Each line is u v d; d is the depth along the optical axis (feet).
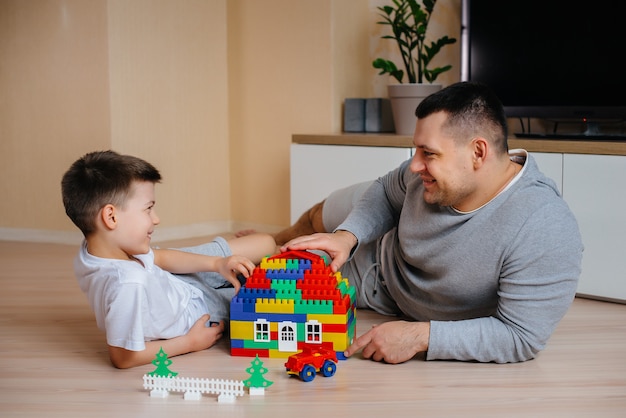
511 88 8.69
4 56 10.55
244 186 11.32
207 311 5.79
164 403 4.56
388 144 8.78
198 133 11.01
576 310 6.91
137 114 10.23
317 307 5.24
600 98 8.10
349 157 9.11
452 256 5.25
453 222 5.20
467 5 8.89
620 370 5.11
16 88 10.53
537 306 4.96
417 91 9.29
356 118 10.08
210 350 5.56
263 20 10.75
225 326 5.96
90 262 5.15
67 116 10.24
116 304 4.96
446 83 10.23
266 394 4.67
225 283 6.18
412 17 10.31
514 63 8.63
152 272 5.30
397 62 10.60
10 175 10.73
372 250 6.44
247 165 11.24
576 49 8.18
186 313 5.50
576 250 4.98
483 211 5.11
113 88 9.92
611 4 7.90
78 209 5.13
